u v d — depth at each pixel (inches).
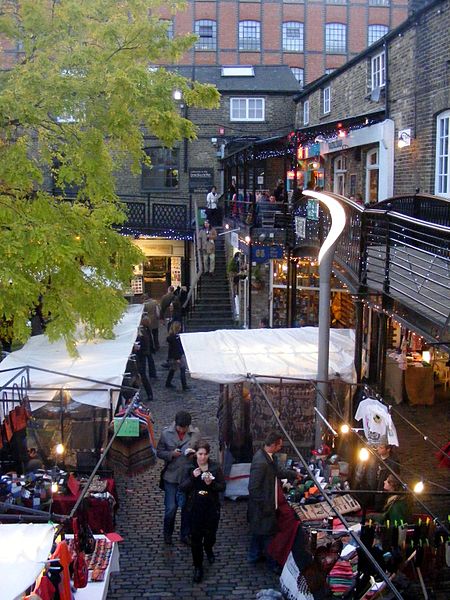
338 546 290.5
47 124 418.9
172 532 363.9
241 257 912.9
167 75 423.8
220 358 441.1
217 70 1256.2
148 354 703.1
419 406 562.9
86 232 439.5
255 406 420.5
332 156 901.8
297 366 431.2
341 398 463.5
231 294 938.7
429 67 629.3
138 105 401.4
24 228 373.4
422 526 269.4
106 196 453.7
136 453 393.1
